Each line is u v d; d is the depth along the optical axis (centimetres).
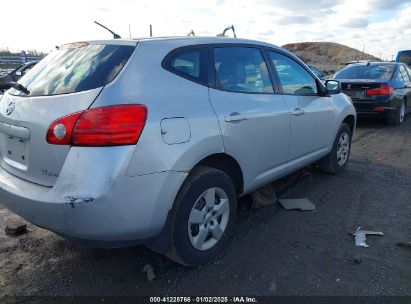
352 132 616
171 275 321
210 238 339
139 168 268
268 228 404
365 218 430
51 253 356
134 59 293
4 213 439
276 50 441
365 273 322
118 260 344
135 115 269
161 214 287
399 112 1035
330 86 541
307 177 568
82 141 258
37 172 284
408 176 581
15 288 305
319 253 354
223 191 339
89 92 271
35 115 284
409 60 2194
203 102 322
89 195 254
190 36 353
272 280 313
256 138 374
